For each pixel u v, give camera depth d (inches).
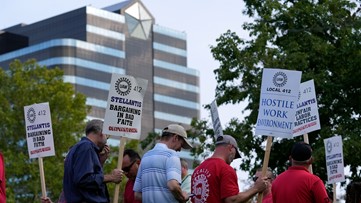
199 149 1515.7
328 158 676.7
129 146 2287.2
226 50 1460.4
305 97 602.2
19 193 2223.2
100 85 6328.7
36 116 557.3
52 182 2193.7
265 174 483.8
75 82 6171.3
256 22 1482.5
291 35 1476.4
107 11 6584.6
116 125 493.7
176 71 7091.5
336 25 1489.9
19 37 6811.0
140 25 6875.0
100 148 476.1
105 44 6471.5
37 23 6781.5
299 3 1482.5
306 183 467.5
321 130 1380.4
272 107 494.9
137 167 541.3
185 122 7057.1
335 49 1446.9
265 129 493.7
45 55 6254.9
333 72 1464.1
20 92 2331.4
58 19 6619.1
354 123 1408.7
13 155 2228.1
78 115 2326.5
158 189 463.5
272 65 1411.2
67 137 2279.8
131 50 6771.7
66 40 6220.5
